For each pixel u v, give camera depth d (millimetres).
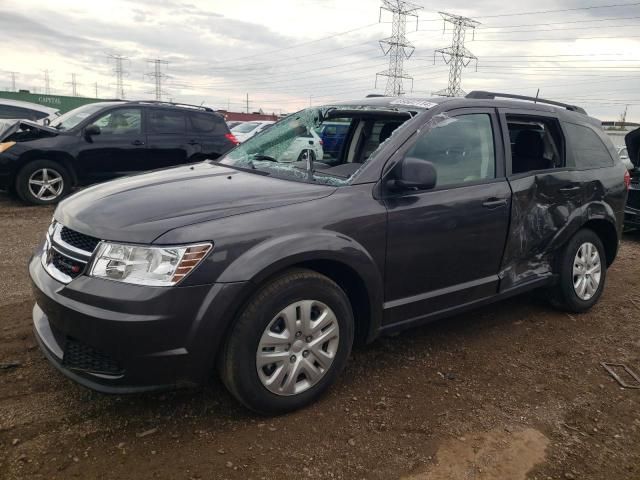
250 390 2770
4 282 4793
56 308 2639
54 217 3180
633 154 7539
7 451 2547
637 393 3453
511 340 4148
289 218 2859
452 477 2557
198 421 2865
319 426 2879
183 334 2551
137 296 2477
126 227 2625
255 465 2549
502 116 4004
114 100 9961
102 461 2520
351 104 4043
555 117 4465
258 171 3648
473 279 3785
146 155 9445
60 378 3211
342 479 2498
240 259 2652
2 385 3105
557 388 3457
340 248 2951
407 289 3396
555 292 4594
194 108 10055
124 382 2564
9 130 8633
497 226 3801
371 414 3023
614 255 5051
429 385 3385
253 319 2711
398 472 2566
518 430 2955
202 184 3244
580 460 2740
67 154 8758
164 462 2533
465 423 2990
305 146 4004
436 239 3438
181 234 2574
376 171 3248
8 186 8562
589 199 4578
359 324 3338
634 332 4449
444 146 3584
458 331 4270
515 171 4172
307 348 2941
